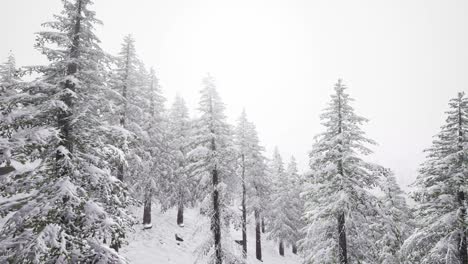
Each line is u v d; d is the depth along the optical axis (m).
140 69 23.36
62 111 8.38
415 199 14.45
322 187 15.05
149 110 23.17
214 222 15.54
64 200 7.75
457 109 13.87
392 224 18.88
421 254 15.45
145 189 21.81
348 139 14.71
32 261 6.47
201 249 15.30
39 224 7.07
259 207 27.62
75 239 7.68
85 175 8.24
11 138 7.39
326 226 15.81
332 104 15.60
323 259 15.22
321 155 15.03
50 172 8.51
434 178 13.62
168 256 20.33
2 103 7.82
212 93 17.22
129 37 19.58
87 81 9.50
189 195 25.48
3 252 6.86
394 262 19.16
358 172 14.35
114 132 9.54
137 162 18.55
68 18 9.34
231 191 19.05
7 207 7.60
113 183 8.65
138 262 18.03
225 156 16.69
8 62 23.53
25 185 7.87
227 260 15.12
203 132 16.94
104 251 8.15
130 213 9.95
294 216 32.91
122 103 18.45
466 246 12.87
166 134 24.30
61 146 8.03
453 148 13.57
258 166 27.67
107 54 9.67
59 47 9.23
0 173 14.63
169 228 24.62
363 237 16.14
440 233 13.79
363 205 15.16
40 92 8.65
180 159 24.70
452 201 13.26
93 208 7.91
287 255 35.38
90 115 9.22
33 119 8.11
